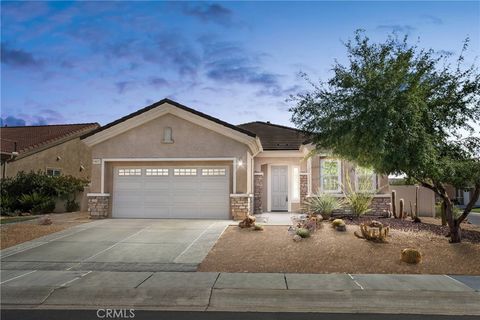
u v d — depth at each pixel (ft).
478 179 39.11
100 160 59.88
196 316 23.32
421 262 34.30
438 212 69.10
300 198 67.97
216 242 41.91
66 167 89.71
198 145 58.13
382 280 29.53
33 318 23.02
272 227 49.08
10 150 77.10
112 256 37.45
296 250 38.01
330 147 42.63
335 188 62.49
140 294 27.02
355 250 37.76
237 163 57.41
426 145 36.78
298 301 25.85
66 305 25.72
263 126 85.05
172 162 59.41
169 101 57.72
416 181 43.37
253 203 68.03
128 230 49.11
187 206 59.11
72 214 67.46
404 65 38.58
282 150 69.62
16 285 28.84
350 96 40.19
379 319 22.70
